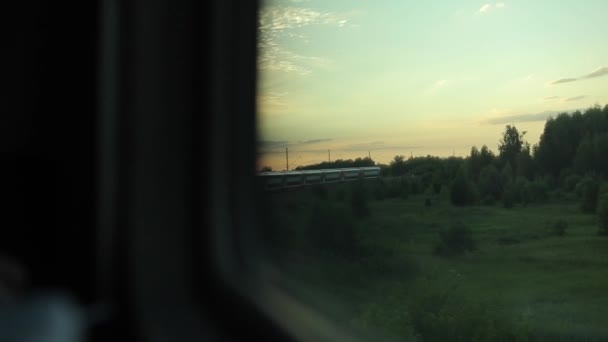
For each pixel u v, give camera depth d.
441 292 3.94
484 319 3.77
